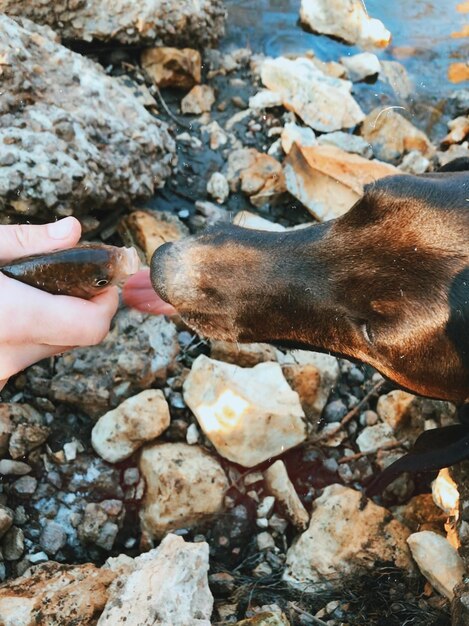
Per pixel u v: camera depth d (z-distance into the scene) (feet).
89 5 1.61
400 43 1.90
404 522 1.24
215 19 1.74
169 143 1.54
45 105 1.38
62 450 1.23
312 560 1.16
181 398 1.29
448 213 1.03
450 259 1.02
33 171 1.31
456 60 1.87
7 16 1.46
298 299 1.08
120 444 1.22
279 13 1.86
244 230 1.12
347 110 1.68
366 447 1.30
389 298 1.04
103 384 1.27
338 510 1.19
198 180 1.56
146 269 1.19
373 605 1.14
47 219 1.35
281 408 1.24
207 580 1.07
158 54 1.65
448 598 1.13
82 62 1.48
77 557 1.17
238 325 1.12
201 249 1.10
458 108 1.80
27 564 1.14
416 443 1.10
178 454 1.23
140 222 1.43
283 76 1.68
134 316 1.30
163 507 1.19
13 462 1.20
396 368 1.08
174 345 1.32
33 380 1.27
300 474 1.28
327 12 1.84
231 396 1.23
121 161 1.42
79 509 1.20
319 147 1.57
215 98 1.69
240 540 1.21
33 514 1.18
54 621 0.99
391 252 1.05
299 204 1.57
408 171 1.65
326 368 1.35
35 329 0.96
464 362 1.03
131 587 0.99
